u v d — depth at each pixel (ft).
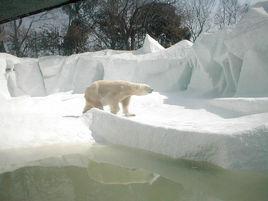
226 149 12.91
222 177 12.98
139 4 74.28
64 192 11.34
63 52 72.64
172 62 37.93
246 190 11.60
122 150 17.67
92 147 18.25
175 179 13.01
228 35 30.25
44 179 13.03
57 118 22.53
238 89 28.32
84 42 72.95
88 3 72.23
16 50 70.69
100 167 14.84
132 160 15.93
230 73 31.07
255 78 27.25
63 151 17.47
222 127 14.71
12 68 46.32
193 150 14.23
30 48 72.43
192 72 36.58
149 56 41.52
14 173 13.83
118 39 74.08
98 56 45.62
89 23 73.26
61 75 46.09
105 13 72.95
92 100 24.56
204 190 11.67
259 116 15.66
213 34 33.30
